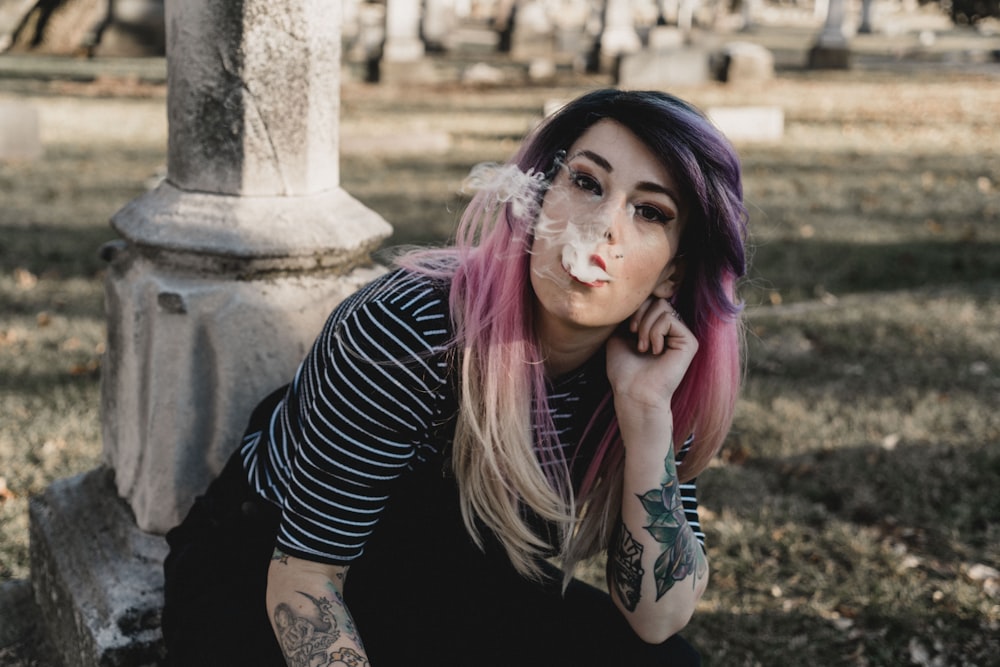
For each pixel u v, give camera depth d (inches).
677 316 67.8
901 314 220.1
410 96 623.2
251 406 86.2
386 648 68.4
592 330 63.6
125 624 82.5
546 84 709.9
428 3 965.2
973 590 114.5
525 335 63.1
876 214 326.3
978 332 209.3
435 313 62.1
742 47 730.8
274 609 62.6
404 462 63.9
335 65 87.7
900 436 156.3
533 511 69.6
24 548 114.7
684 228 63.6
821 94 674.2
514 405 62.9
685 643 71.6
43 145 407.8
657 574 67.9
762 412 164.4
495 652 68.6
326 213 87.4
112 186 335.9
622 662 68.8
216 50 82.4
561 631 69.9
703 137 60.1
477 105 588.1
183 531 72.8
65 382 164.6
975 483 141.5
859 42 1251.2
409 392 61.5
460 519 69.1
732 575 117.4
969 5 880.9
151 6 744.3
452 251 65.9
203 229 83.3
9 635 99.2
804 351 196.2
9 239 259.1
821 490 139.0
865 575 117.3
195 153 84.7
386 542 68.7
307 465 62.2
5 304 206.4
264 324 85.0
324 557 63.1
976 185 380.8
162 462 85.6
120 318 88.7
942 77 820.6
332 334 62.9
